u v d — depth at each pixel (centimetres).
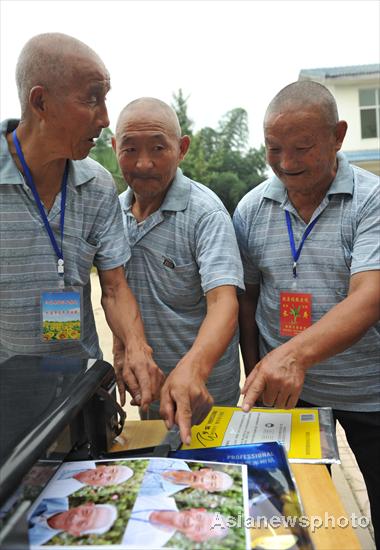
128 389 110
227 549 55
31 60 98
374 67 1255
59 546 56
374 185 123
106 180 124
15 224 112
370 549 160
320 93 115
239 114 2359
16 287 115
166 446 83
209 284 120
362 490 198
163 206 132
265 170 2300
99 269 127
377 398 131
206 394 97
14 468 56
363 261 114
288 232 131
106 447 87
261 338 146
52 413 69
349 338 105
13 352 122
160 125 123
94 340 132
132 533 58
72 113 99
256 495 67
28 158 109
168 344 140
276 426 96
